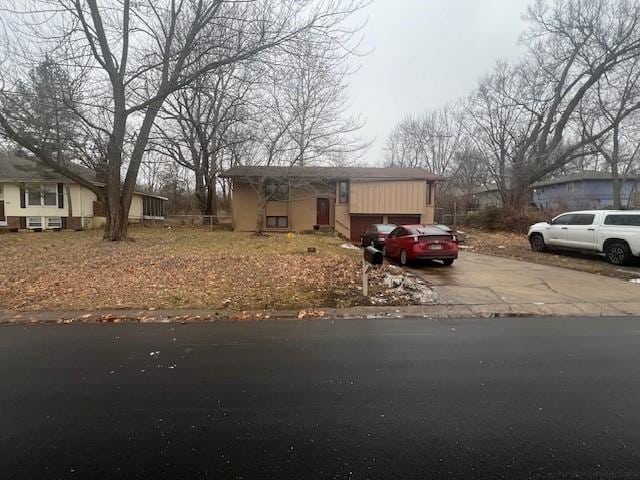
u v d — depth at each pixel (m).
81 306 6.39
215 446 2.66
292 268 9.73
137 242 15.12
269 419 3.01
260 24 11.45
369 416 3.04
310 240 17.88
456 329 5.40
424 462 2.46
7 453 2.57
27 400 3.33
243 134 21.66
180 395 3.42
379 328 5.45
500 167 30.06
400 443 2.68
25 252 12.41
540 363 4.12
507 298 7.16
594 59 23.30
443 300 6.98
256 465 2.45
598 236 12.38
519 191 26.47
